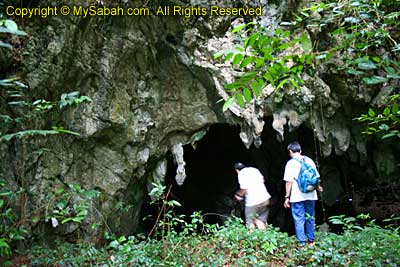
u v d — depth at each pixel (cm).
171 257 418
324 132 647
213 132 938
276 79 170
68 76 517
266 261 430
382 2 242
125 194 636
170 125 651
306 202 503
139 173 640
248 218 577
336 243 421
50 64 483
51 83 493
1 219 376
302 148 871
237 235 479
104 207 596
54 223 480
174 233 474
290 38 555
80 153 570
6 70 460
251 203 574
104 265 374
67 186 545
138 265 382
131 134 598
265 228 561
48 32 477
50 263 420
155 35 566
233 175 984
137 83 593
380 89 596
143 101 602
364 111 640
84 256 428
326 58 188
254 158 969
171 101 639
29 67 468
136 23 543
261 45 154
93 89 550
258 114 605
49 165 520
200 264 408
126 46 548
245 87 151
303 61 171
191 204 981
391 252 361
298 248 467
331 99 623
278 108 611
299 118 620
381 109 603
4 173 458
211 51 575
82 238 560
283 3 567
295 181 498
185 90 633
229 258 436
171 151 676
